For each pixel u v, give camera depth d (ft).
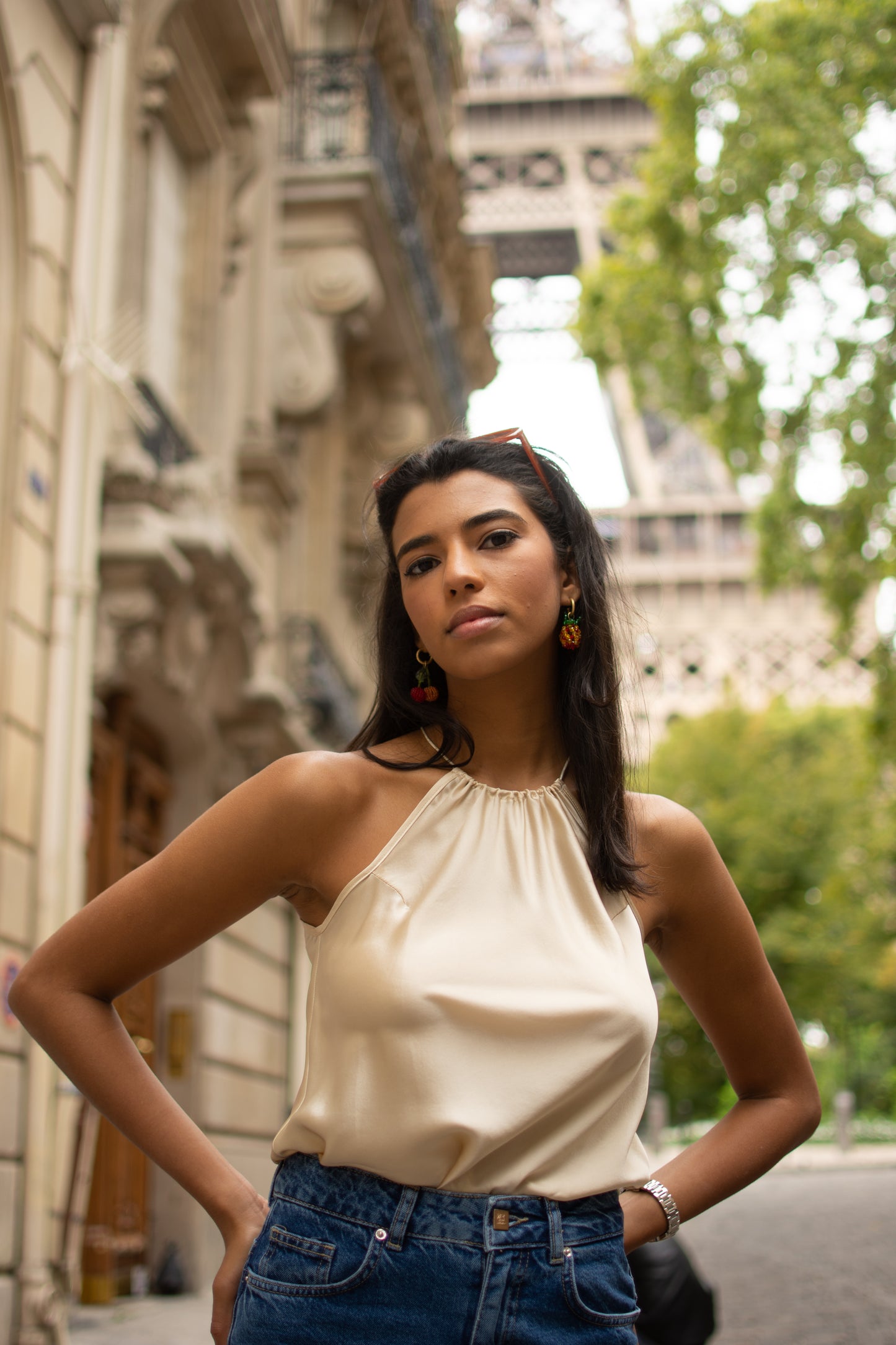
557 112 262.06
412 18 51.93
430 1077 4.73
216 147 34.27
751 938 5.93
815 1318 22.04
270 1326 4.69
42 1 22.79
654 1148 89.61
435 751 5.51
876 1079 163.63
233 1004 32.91
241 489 35.32
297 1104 5.08
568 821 5.41
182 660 28.07
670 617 257.75
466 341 74.08
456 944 4.94
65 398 23.25
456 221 64.08
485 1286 4.62
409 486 5.65
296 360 38.68
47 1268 19.63
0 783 20.43
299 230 39.24
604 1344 4.77
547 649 5.72
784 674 248.52
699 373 46.16
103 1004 5.19
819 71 41.60
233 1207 5.15
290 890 5.36
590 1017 4.88
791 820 109.50
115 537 24.88
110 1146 27.27
